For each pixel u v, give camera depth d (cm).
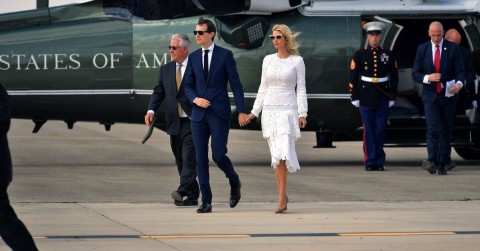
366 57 4144
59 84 4219
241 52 4253
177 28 4262
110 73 4247
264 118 2897
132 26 4275
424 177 3956
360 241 2419
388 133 4378
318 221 2753
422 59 4012
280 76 2869
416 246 2353
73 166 4325
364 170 4250
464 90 4150
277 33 2869
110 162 4534
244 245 2348
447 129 4059
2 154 1948
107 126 4431
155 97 3102
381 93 4150
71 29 4244
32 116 4297
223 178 3884
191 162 3058
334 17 4306
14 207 3002
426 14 4381
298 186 3638
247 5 4153
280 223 2714
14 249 1970
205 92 2867
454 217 2842
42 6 4394
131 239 2422
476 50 4362
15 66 4188
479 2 4422
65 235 2473
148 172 4100
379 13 4338
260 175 4006
